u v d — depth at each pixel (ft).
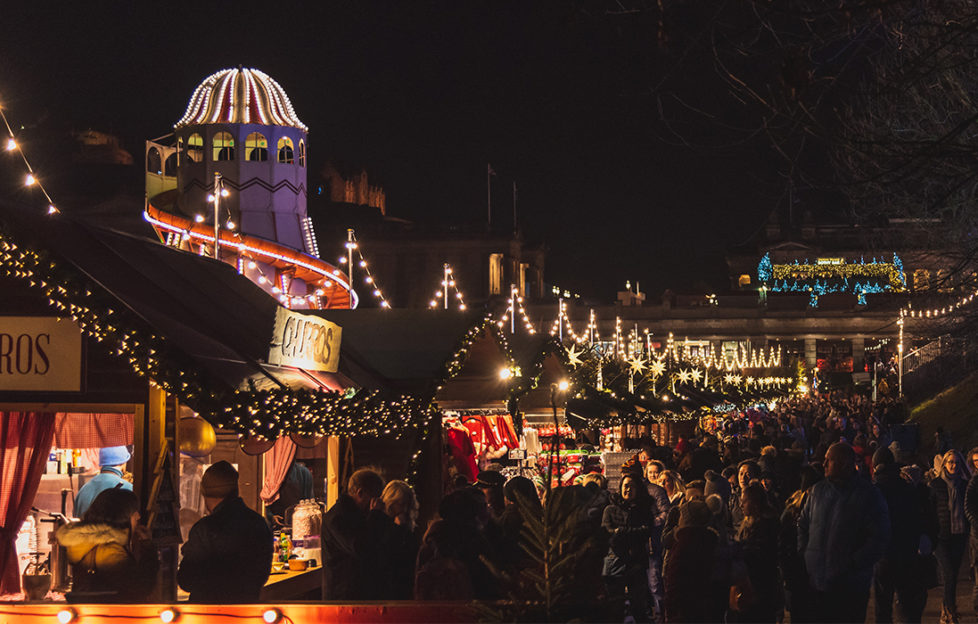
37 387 27.68
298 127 127.13
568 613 18.15
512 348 53.06
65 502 36.11
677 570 28.45
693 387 92.99
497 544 28.37
